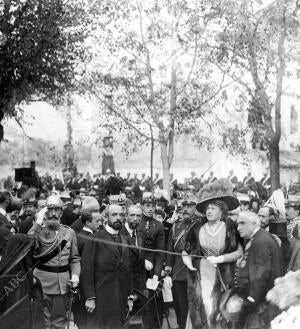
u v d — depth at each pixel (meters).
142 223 9.00
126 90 21.11
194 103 21.38
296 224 9.06
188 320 8.09
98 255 7.71
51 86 20.81
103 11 20.67
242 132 22.00
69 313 7.57
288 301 6.55
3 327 6.87
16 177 17.62
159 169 27.33
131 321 8.57
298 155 23.95
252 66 21.52
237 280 7.21
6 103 20.70
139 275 8.55
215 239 7.57
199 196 7.74
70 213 10.41
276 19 21.17
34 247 7.30
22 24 20.03
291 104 24.31
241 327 7.20
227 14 21.06
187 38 21.28
